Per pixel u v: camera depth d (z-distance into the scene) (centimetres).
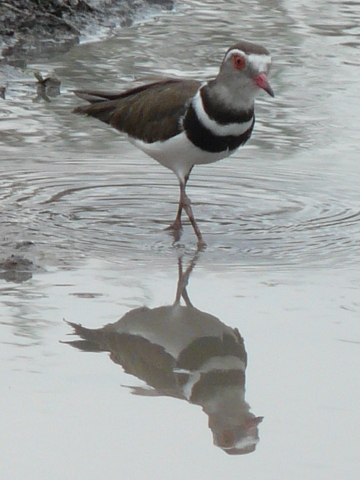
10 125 1656
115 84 1814
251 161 1566
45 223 1305
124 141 1634
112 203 1397
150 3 2356
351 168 1541
